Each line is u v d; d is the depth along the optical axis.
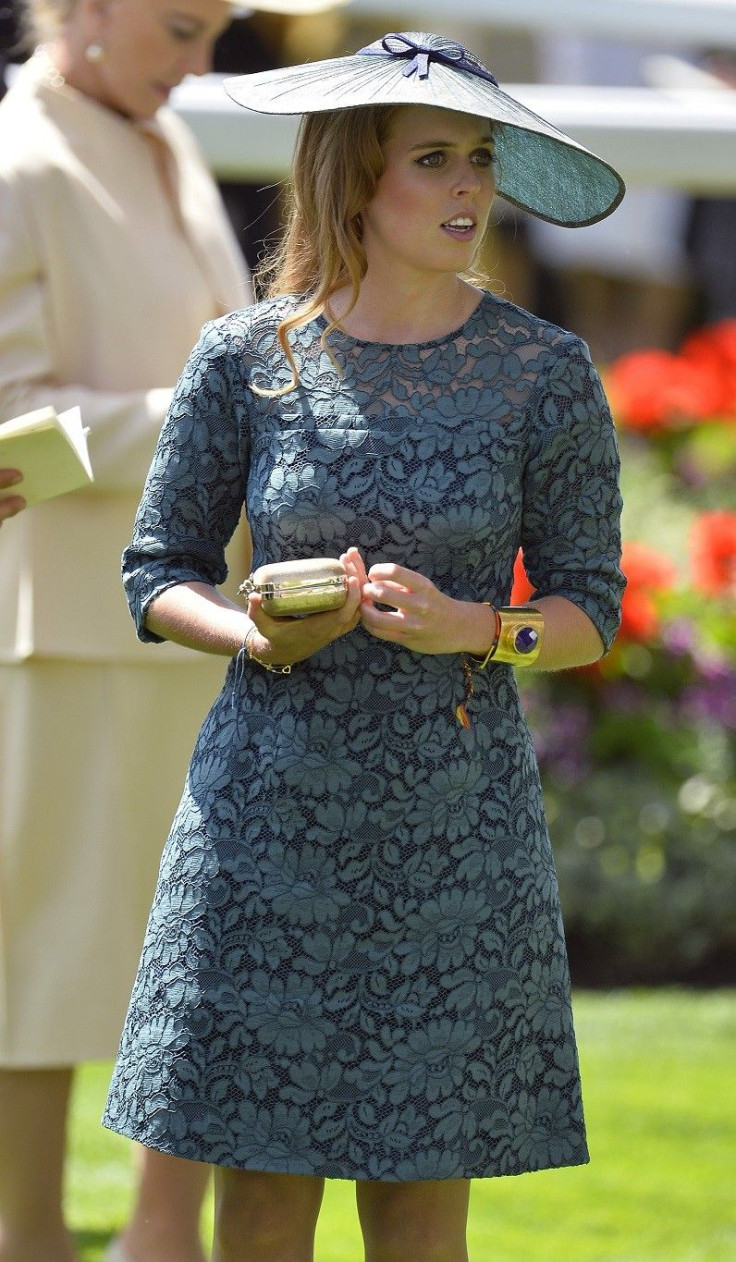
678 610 25.78
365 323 10.47
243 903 10.13
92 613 13.93
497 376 10.34
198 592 10.70
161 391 13.93
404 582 9.62
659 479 29.28
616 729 24.81
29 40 15.77
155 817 14.18
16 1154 14.05
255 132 20.00
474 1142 10.09
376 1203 10.66
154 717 14.13
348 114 10.29
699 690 25.27
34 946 13.89
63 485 11.63
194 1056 10.14
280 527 10.27
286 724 10.18
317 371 10.39
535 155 10.99
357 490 10.14
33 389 13.74
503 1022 10.17
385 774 10.09
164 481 10.77
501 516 10.24
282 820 10.12
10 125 14.09
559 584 10.58
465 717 10.20
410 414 10.21
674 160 20.08
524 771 10.45
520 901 10.26
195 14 14.06
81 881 13.95
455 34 30.33
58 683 13.94
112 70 14.24
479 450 10.20
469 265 10.42
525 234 41.62
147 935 10.58
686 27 22.55
